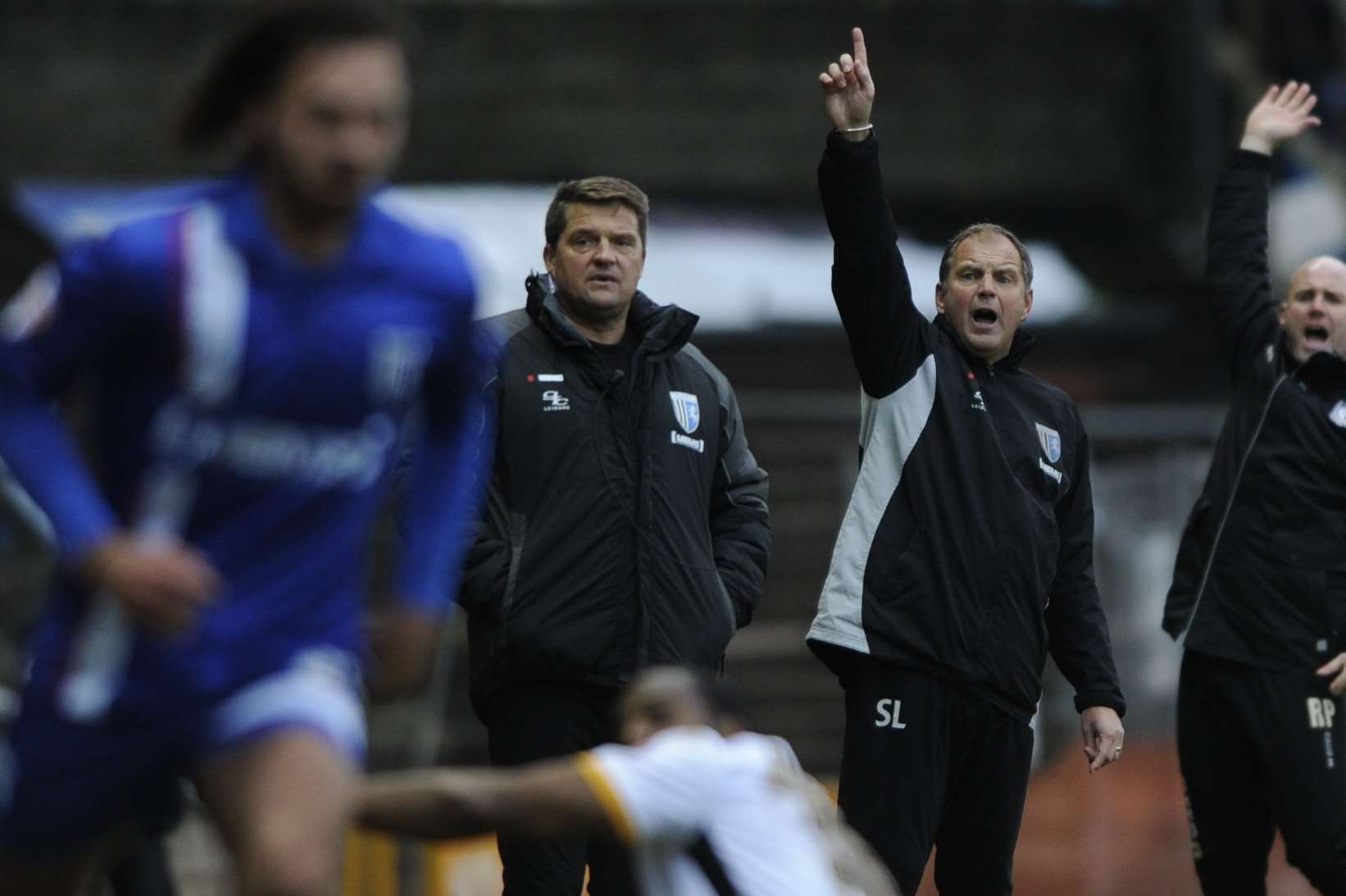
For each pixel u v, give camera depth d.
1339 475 22.20
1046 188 62.81
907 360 19.72
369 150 10.73
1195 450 42.19
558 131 61.31
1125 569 39.91
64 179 58.31
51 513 10.64
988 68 62.84
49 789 11.23
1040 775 37.50
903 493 19.64
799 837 13.42
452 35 61.03
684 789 13.15
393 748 36.50
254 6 10.75
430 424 12.38
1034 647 19.84
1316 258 22.89
